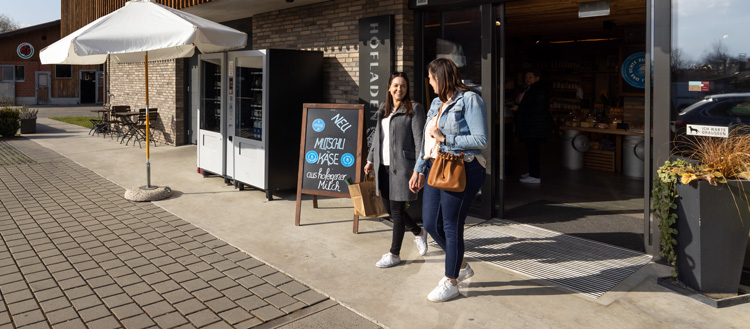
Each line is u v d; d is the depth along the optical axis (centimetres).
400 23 651
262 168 696
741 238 368
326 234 545
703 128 426
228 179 782
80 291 400
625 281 417
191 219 600
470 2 591
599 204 672
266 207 657
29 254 481
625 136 855
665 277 412
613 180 827
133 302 381
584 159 941
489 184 601
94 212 628
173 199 695
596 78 1194
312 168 583
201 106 816
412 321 351
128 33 596
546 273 435
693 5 425
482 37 589
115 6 1227
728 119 413
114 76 1481
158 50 738
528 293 395
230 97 748
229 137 756
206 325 348
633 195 723
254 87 707
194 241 521
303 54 721
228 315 361
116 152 1105
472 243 518
